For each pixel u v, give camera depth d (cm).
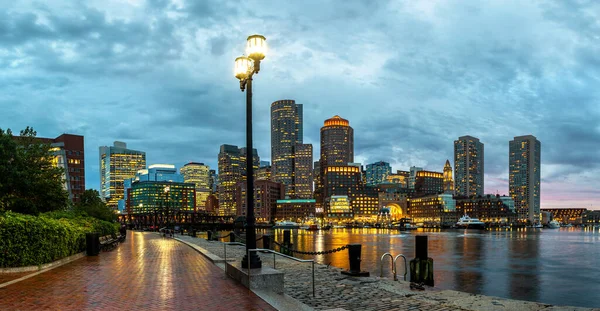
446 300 1282
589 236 12875
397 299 1252
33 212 2742
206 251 2352
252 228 1331
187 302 1001
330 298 1256
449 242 9238
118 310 917
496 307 1197
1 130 2805
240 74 1484
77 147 15050
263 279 1173
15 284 1246
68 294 1093
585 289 3091
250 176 1374
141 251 2562
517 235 13762
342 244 8356
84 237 2252
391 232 17375
